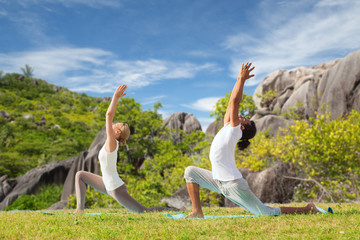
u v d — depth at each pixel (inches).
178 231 145.5
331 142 469.4
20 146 1877.5
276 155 533.0
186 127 1560.0
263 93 1558.8
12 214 220.5
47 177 921.5
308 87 1166.3
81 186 227.5
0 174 1472.7
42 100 3331.7
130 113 865.5
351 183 472.7
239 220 166.1
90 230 152.1
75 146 2001.7
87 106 3627.0
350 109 912.9
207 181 179.6
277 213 176.7
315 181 470.9
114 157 215.5
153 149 895.1
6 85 3432.6
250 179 510.9
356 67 914.7
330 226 146.7
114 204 541.0
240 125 170.4
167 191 585.6
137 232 144.6
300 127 511.2
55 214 212.7
